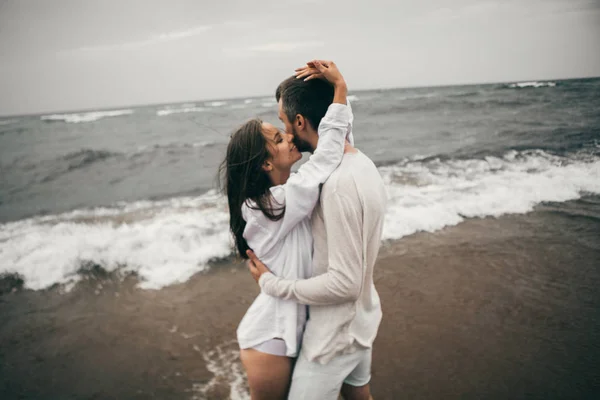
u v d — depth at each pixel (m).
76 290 4.62
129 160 15.38
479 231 5.63
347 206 1.23
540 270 4.43
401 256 4.94
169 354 3.35
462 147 12.86
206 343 3.48
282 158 1.43
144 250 5.54
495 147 12.21
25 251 5.79
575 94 29.00
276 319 1.45
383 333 3.40
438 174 9.10
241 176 1.41
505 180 8.05
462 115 23.09
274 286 1.38
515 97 30.14
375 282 4.31
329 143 1.31
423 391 2.74
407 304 3.85
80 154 16.97
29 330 3.86
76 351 3.49
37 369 3.28
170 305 4.16
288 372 1.49
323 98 1.42
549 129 14.77
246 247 1.55
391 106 30.64
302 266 1.42
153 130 26.17
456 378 2.85
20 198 10.40
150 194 9.68
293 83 1.43
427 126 19.72
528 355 3.06
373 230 1.35
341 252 1.24
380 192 1.37
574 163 9.19
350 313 1.38
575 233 5.40
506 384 2.78
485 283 4.19
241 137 1.40
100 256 5.41
